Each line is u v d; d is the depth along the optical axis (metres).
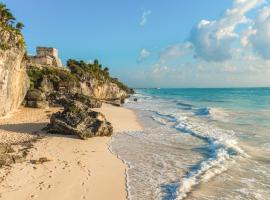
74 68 83.94
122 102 85.12
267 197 13.87
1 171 16.22
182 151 22.77
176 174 17.22
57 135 26.64
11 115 36.81
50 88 61.53
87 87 83.19
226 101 86.88
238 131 30.88
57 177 16.03
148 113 52.31
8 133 26.42
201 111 54.56
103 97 99.19
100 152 21.95
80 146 23.34
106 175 16.84
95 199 13.58
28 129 28.69
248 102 79.25
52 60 87.12
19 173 16.16
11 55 35.09
